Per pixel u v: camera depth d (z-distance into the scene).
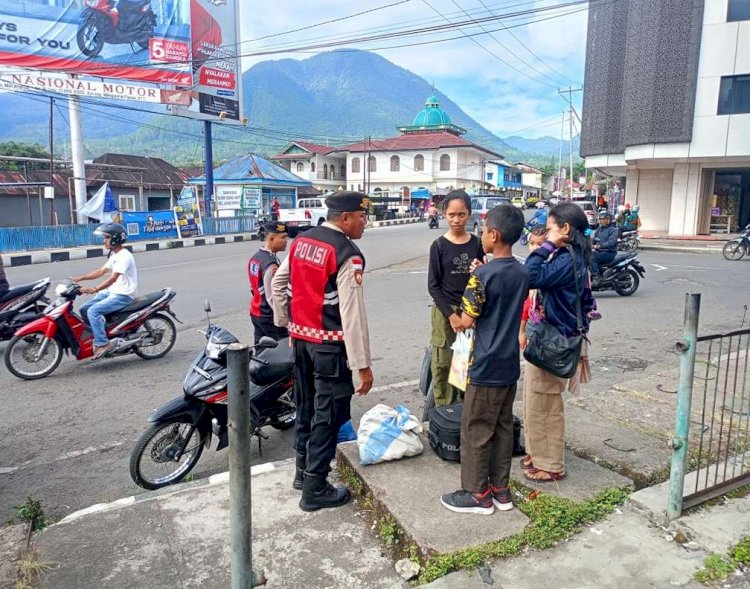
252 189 32.47
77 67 22.62
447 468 3.64
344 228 3.21
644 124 22.86
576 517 3.07
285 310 3.90
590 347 7.06
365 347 3.10
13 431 4.86
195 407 4.07
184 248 22.09
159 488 3.98
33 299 7.25
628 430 4.23
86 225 21.89
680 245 20.39
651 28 22.23
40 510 3.50
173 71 24.81
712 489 3.18
